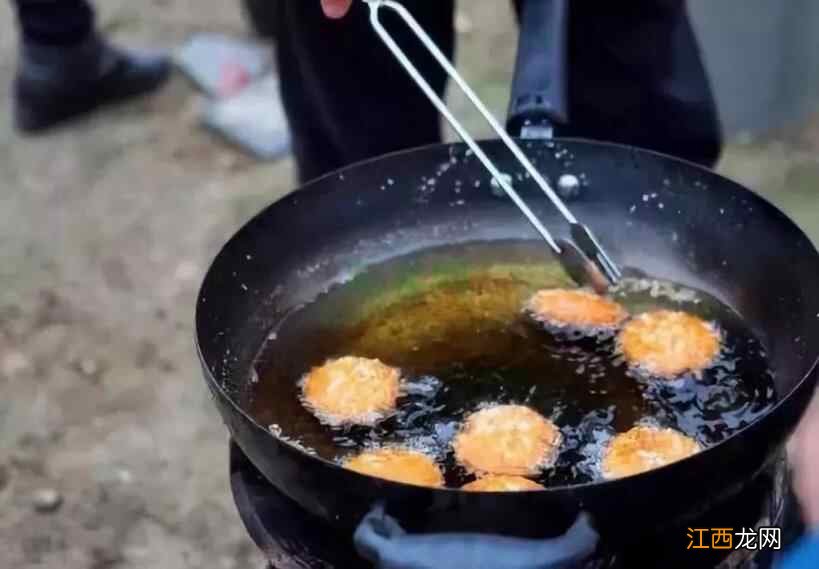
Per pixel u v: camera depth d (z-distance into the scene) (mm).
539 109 1229
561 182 1266
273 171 2111
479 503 977
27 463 1661
